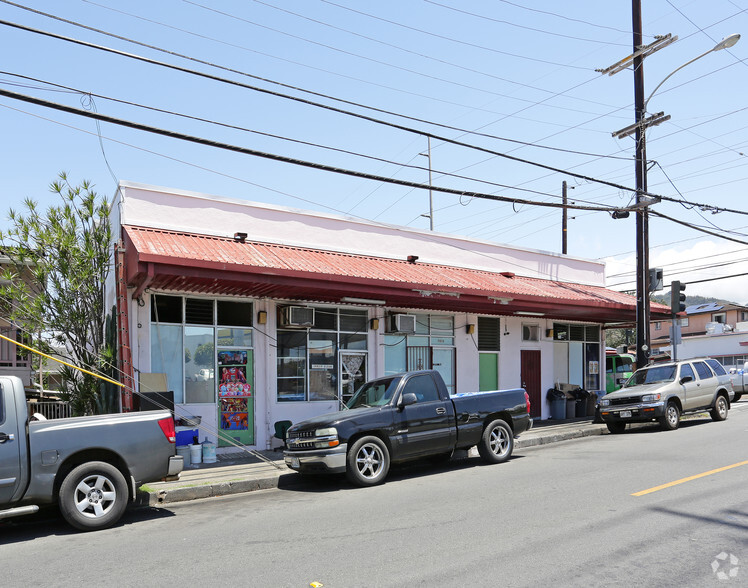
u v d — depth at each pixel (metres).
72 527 7.85
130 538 7.17
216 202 14.09
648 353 18.92
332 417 10.57
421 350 17.50
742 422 16.72
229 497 10.09
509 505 7.91
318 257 14.54
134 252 11.45
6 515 7.14
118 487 7.86
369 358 16.41
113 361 13.21
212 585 5.29
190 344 13.64
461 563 5.61
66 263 13.28
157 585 5.35
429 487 9.73
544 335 20.92
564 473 10.13
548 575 5.21
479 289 15.70
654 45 17.77
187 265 11.36
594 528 6.60
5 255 13.65
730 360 48.94
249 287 13.05
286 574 5.50
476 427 11.79
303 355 15.28
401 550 6.10
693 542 5.99
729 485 8.47
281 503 9.12
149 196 13.28
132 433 8.11
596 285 22.84
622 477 9.44
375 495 9.32
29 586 5.46
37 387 17.12
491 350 19.31
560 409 20.50
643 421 16.22
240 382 14.23
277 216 14.97
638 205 17.28
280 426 14.22
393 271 15.23
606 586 4.94
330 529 7.14
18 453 7.35
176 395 13.34
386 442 10.66
